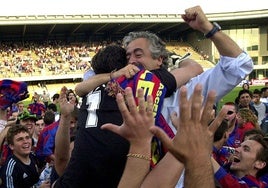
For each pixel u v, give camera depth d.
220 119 1.62
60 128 3.22
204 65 64.38
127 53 2.50
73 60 61.16
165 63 2.63
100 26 65.81
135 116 1.77
